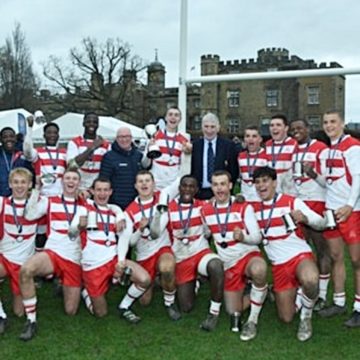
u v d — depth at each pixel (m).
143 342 4.44
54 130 6.17
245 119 45.59
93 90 47.34
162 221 4.95
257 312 4.55
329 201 4.89
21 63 51.94
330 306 5.17
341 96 44.31
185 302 5.18
